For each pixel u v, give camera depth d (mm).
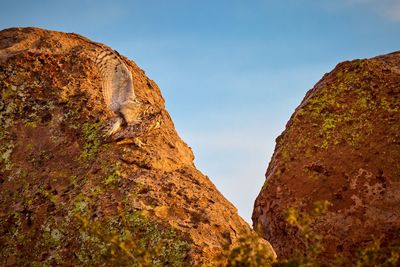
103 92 24641
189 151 28125
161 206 23609
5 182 24688
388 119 30078
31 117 26297
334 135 30406
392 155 29078
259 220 30688
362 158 29375
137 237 22703
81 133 25766
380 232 27484
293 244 28609
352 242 27594
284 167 30438
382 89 30984
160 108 29641
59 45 28828
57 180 24531
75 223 23234
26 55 27719
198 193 24844
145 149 25594
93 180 24406
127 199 23641
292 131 31328
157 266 22078
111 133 25297
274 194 30109
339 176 29234
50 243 23031
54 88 27062
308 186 29516
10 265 22828
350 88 31438
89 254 22422
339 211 28391
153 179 24609
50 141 25703
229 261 17953
